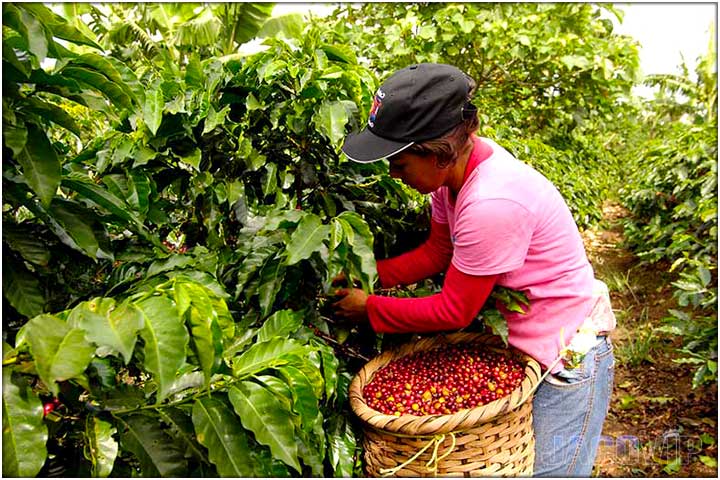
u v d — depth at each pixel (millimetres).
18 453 807
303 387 1076
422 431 1315
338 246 1346
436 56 4668
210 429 979
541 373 1568
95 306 896
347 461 1389
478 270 1438
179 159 1669
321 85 1508
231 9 5543
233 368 1077
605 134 10438
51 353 790
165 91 1523
